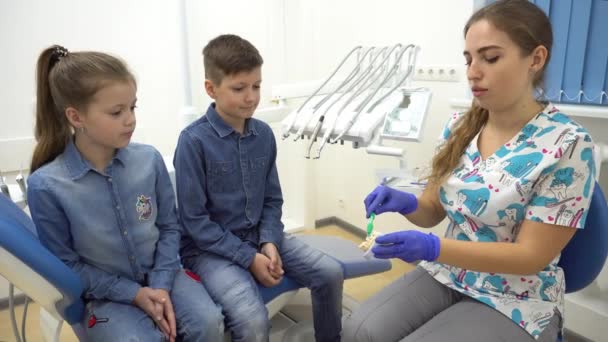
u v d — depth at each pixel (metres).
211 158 1.35
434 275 1.13
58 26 1.92
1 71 1.84
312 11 2.59
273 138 1.49
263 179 1.46
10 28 1.83
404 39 2.18
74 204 1.11
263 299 1.32
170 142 2.32
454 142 1.12
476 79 0.93
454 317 0.98
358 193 2.62
